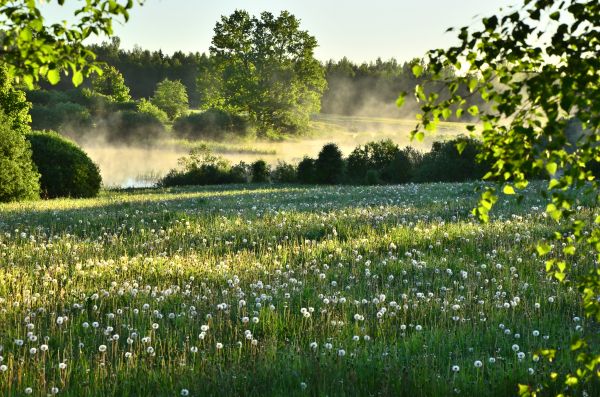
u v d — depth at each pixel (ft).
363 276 33.37
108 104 340.39
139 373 20.36
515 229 43.52
